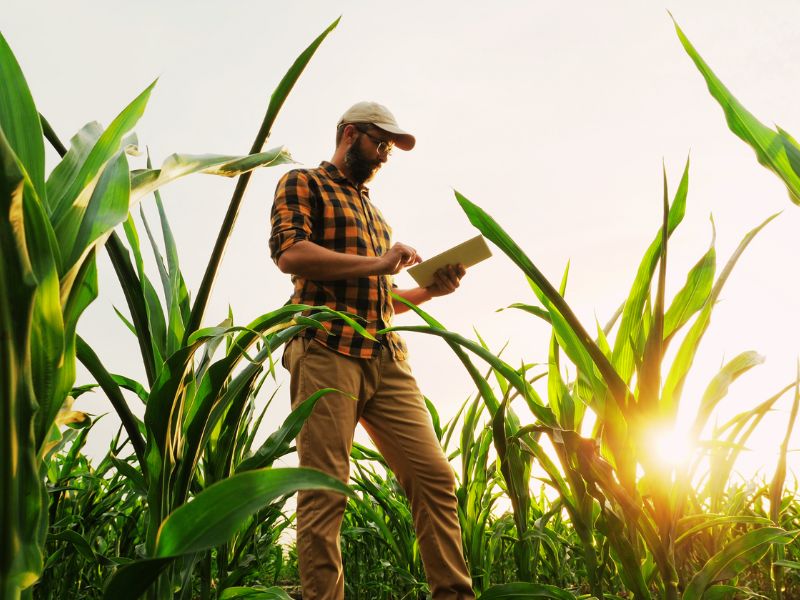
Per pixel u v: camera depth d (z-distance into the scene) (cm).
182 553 39
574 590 151
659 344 74
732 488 163
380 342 158
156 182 55
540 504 200
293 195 162
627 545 77
